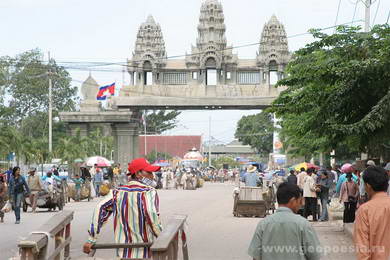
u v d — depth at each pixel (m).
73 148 59.72
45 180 30.38
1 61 86.25
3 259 14.77
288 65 20.92
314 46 20.23
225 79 63.78
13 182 23.92
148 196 8.74
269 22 64.69
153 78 63.94
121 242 8.76
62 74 93.06
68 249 10.58
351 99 18.11
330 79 18.84
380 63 16.94
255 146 146.00
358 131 16.86
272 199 29.12
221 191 55.59
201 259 15.00
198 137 133.88
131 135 62.94
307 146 38.19
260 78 63.56
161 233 8.65
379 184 7.57
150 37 65.12
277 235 7.02
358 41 19.09
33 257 8.12
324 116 18.84
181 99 62.12
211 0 65.00
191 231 21.50
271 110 20.67
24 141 53.28
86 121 61.94
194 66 63.44
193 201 39.31
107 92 63.25
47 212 29.97
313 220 25.86
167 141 131.88
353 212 22.44
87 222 24.61
